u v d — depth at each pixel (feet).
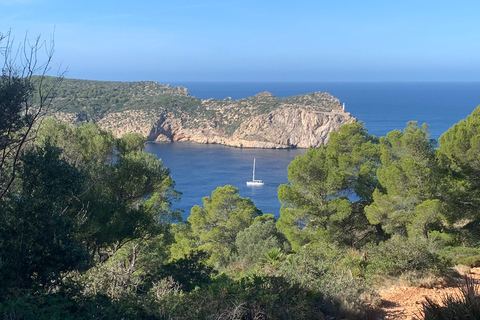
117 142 68.64
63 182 30.58
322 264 33.01
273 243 74.64
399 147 74.69
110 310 23.40
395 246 37.81
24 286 25.62
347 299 27.02
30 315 20.17
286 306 24.30
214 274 42.70
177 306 24.58
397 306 27.37
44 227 27.22
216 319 22.33
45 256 26.94
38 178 29.01
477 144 67.31
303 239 72.79
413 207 67.05
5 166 30.35
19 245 26.16
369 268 35.76
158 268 40.86
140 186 55.98
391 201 68.18
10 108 27.22
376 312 26.48
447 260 37.63
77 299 24.89
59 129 58.95
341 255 39.65
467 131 72.13
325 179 73.56
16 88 27.17
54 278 26.30
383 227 71.41
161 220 72.13
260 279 27.48
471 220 73.51
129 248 55.52
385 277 34.83
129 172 54.80
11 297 22.45
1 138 28.22
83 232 40.68
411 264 35.27
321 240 69.31
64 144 55.83
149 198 69.21
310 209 73.46
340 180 72.95
